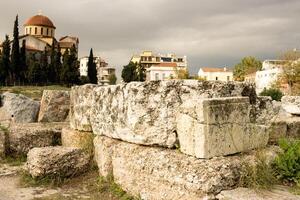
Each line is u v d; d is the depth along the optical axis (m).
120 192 5.97
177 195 4.73
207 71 105.31
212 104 4.81
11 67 72.56
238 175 4.69
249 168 4.75
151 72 96.62
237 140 5.15
